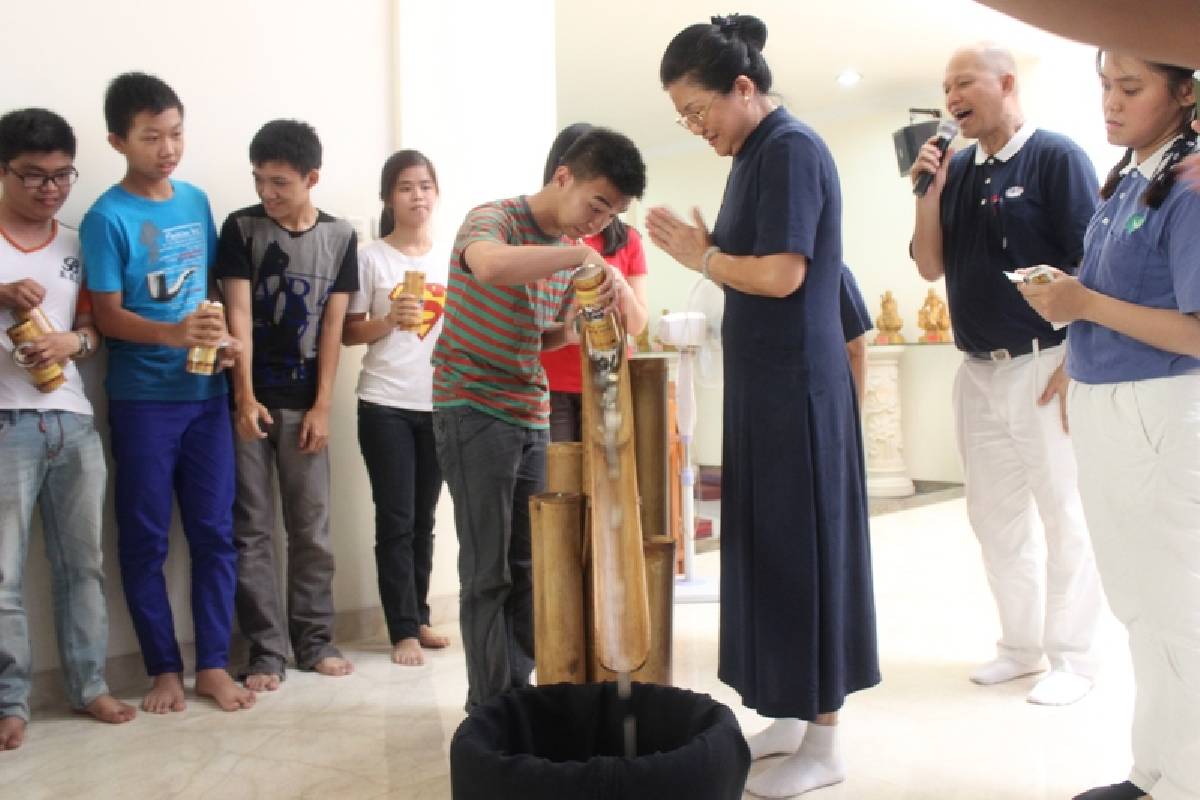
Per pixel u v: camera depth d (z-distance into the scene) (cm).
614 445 161
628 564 160
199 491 290
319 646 313
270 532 310
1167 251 184
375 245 335
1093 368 195
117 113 274
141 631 282
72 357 265
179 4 309
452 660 322
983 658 311
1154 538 188
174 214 288
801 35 608
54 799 218
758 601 205
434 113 360
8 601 255
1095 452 197
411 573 326
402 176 327
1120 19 60
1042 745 238
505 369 230
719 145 211
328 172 342
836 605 204
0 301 248
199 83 314
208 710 276
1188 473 182
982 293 276
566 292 235
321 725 263
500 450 231
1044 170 266
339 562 347
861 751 236
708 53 200
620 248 314
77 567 270
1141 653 195
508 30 377
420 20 355
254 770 233
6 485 256
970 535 539
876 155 772
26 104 283
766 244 195
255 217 305
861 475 215
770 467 203
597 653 165
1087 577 273
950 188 286
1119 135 192
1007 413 277
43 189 258
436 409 236
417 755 241
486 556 233
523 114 382
